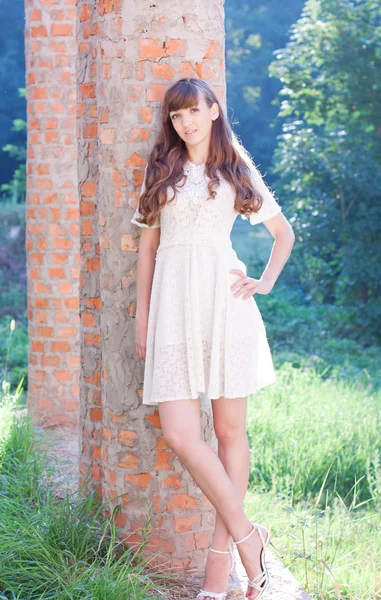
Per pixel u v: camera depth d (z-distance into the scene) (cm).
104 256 383
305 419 682
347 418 693
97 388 439
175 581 372
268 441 646
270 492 544
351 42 1242
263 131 1652
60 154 675
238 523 335
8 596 333
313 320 1234
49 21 668
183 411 334
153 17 362
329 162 1237
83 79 432
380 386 884
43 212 680
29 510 413
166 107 338
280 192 1391
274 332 1204
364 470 608
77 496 437
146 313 359
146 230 355
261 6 1662
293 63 1276
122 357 379
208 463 331
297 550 446
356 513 530
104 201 379
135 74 365
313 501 566
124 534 382
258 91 1655
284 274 1358
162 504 381
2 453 517
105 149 376
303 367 976
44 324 683
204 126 336
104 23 371
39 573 348
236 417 347
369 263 1216
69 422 683
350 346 1149
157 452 380
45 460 542
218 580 346
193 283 334
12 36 1658
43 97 673
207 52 371
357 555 461
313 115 1272
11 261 1431
